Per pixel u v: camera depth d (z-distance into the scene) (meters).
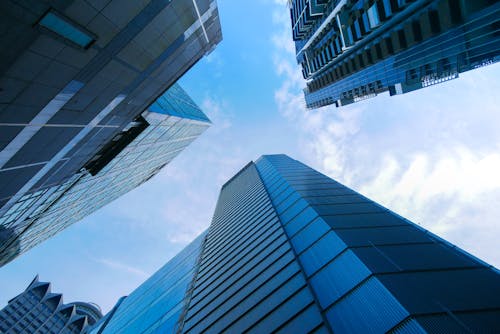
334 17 41.62
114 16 11.50
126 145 26.31
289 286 12.38
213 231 38.41
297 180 28.75
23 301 150.75
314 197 20.89
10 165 14.55
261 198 30.84
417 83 31.09
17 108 11.62
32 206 23.00
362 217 15.35
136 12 12.27
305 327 9.41
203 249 34.19
